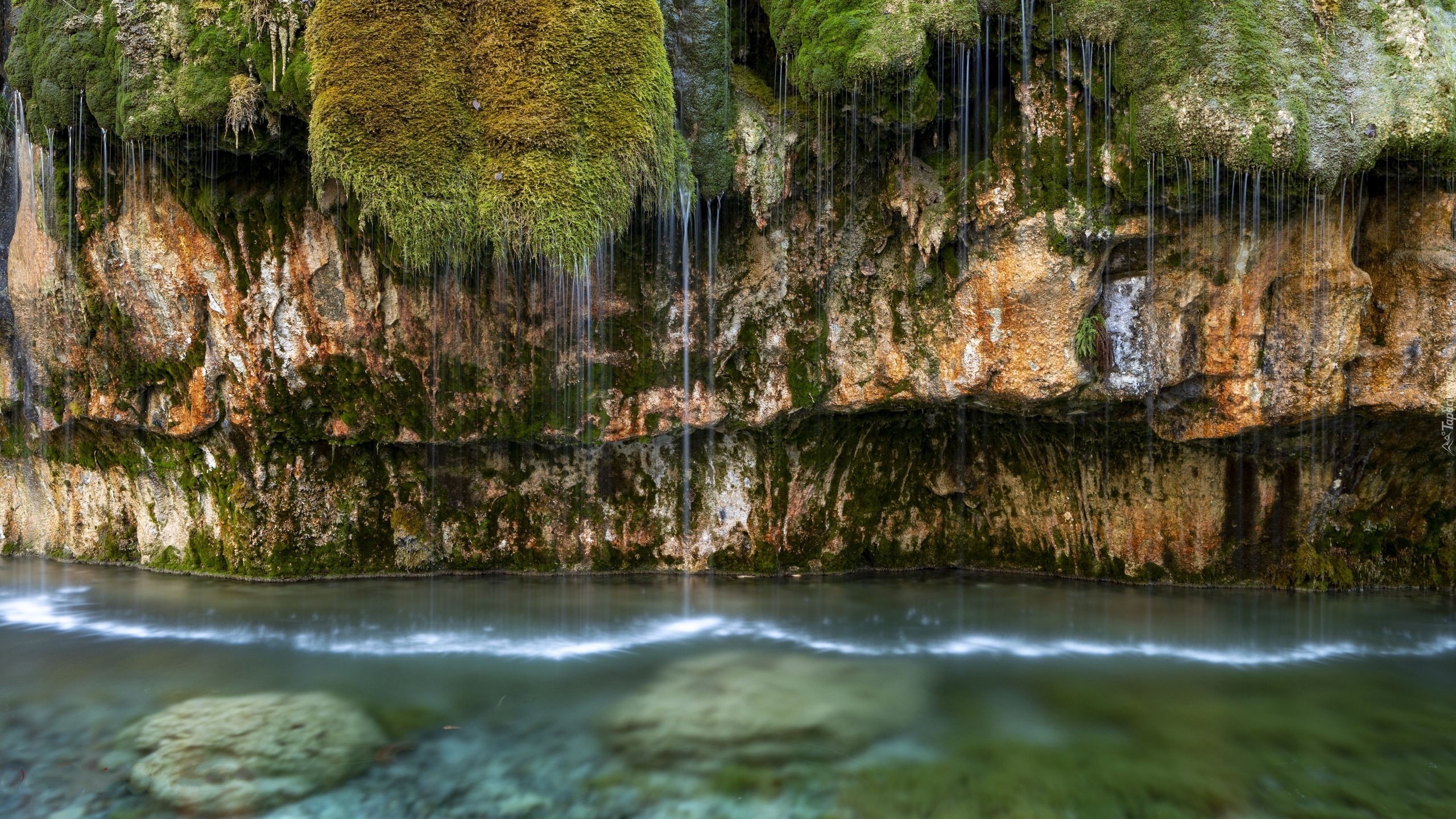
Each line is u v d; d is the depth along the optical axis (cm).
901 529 1155
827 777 592
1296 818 548
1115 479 1048
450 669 781
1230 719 688
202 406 977
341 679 755
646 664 797
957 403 957
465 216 755
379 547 1087
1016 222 833
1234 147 738
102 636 862
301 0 759
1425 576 1044
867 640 868
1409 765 614
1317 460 968
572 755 620
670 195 793
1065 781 590
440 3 741
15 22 939
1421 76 771
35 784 572
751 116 833
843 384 987
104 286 984
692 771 600
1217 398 898
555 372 994
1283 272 849
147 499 1126
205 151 833
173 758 603
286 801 556
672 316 963
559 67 742
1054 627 905
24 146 1011
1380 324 892
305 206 894
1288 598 994
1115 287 861
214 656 810
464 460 1084
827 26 778
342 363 959
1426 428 933
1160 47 754
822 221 919
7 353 1135
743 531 1101
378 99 732
